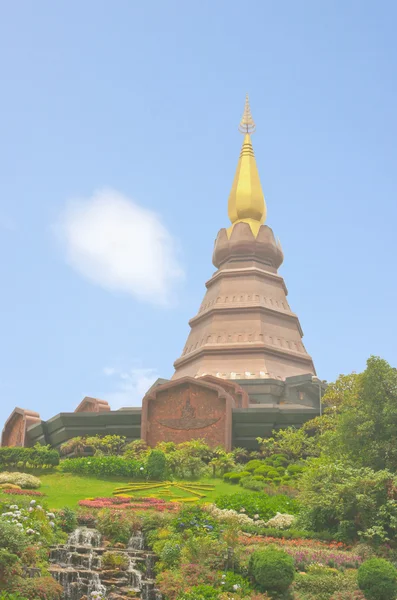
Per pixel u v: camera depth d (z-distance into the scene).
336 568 40.12
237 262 102.31
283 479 61.22
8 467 67.56
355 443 50.62
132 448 71.81
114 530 43.88
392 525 42.78
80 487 60.75
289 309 99.88
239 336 93.12
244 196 106.56
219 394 74.31
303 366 93.75
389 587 35.84
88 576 38.31
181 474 64.88
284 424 74.44
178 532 43.22
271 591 36.84
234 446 74.44
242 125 114.38
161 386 76.25
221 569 38.78
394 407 49.56
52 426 81.50
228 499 50.97
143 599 37.88
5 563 34.22
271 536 45.19
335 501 45.75
